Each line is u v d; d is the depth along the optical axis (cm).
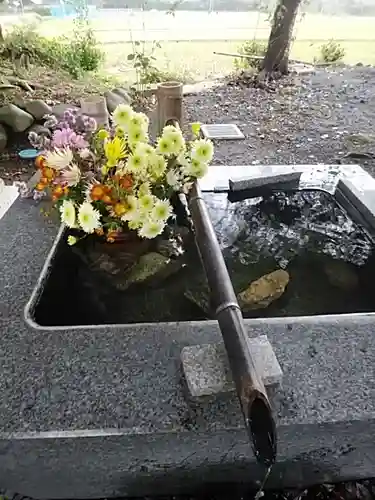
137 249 158
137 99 449
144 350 116
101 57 536
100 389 105
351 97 512
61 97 411
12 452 98
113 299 145
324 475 120
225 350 109
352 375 110
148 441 98
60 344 118
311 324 126
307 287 162
